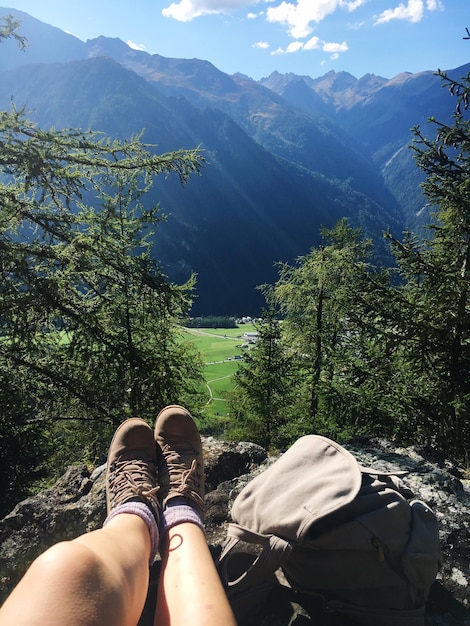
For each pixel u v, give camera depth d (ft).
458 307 18.40
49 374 22.11
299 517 5.01
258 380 35.65
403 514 5.06
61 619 2.71
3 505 21.70
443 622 5.27
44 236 21.13
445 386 18.97
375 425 19.34
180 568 4.15
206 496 7.91
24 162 19.01
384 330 20.40
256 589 5.20
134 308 23.82
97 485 8.55
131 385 22.72
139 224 22.53
